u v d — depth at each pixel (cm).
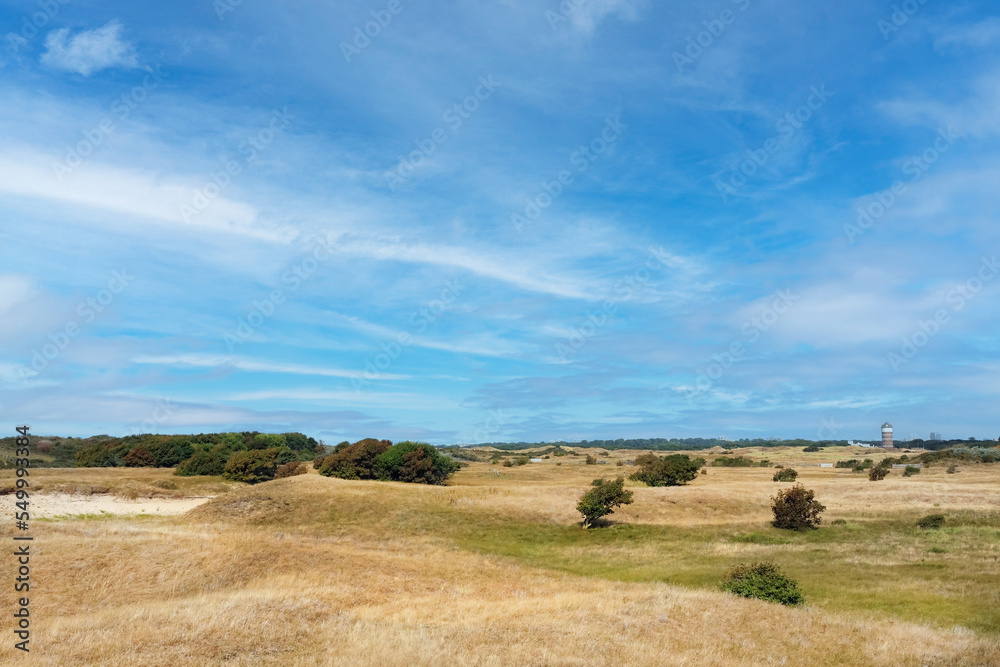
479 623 1831
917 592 2622
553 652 1546
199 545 2655
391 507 5175
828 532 4594
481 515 5153
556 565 3716
